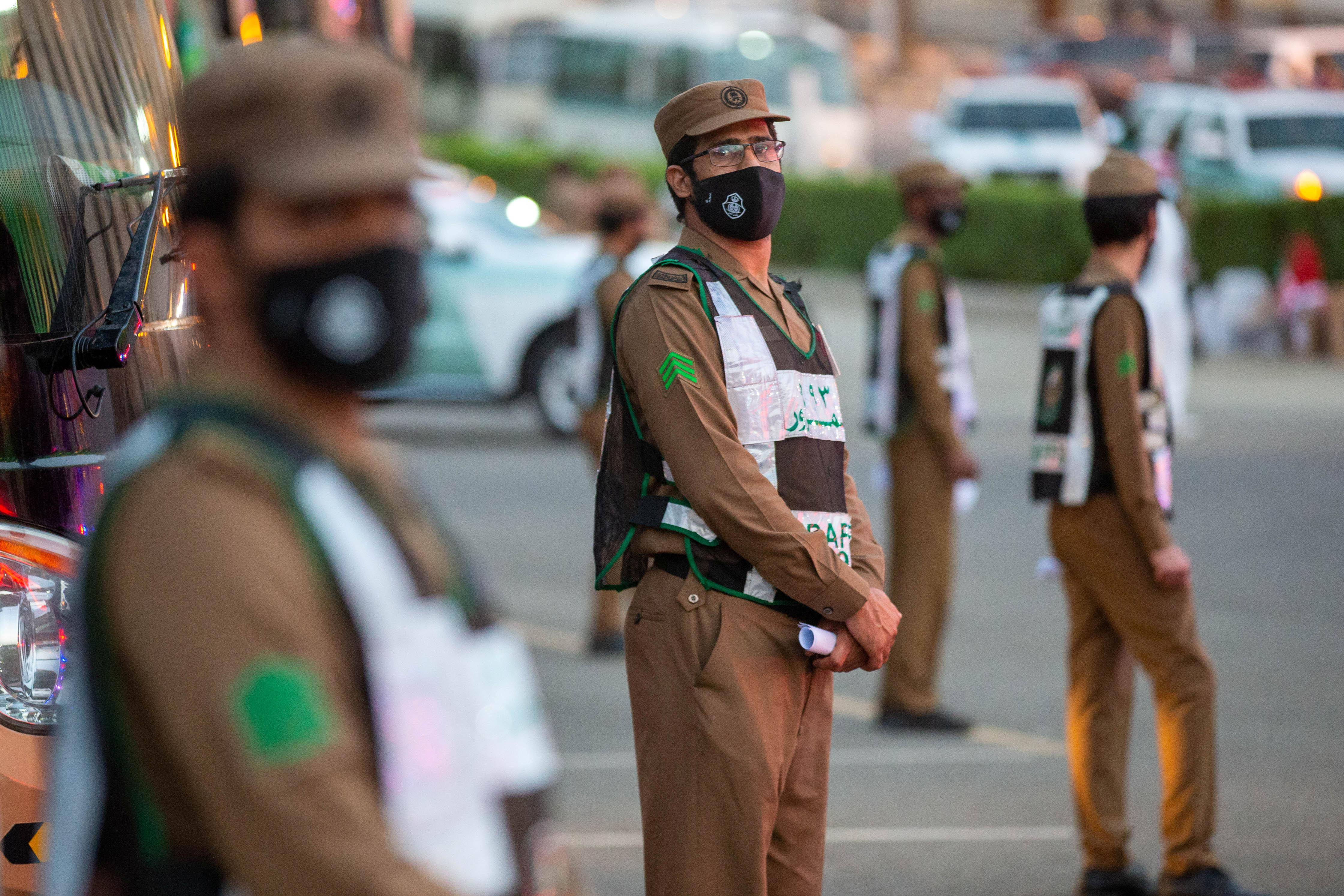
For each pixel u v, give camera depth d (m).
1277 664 20.59
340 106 4.29
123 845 4.37
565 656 21.61
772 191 9.59
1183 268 23.08
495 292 38.50
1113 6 128.50
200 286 4.48
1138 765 17.14
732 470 9.21
